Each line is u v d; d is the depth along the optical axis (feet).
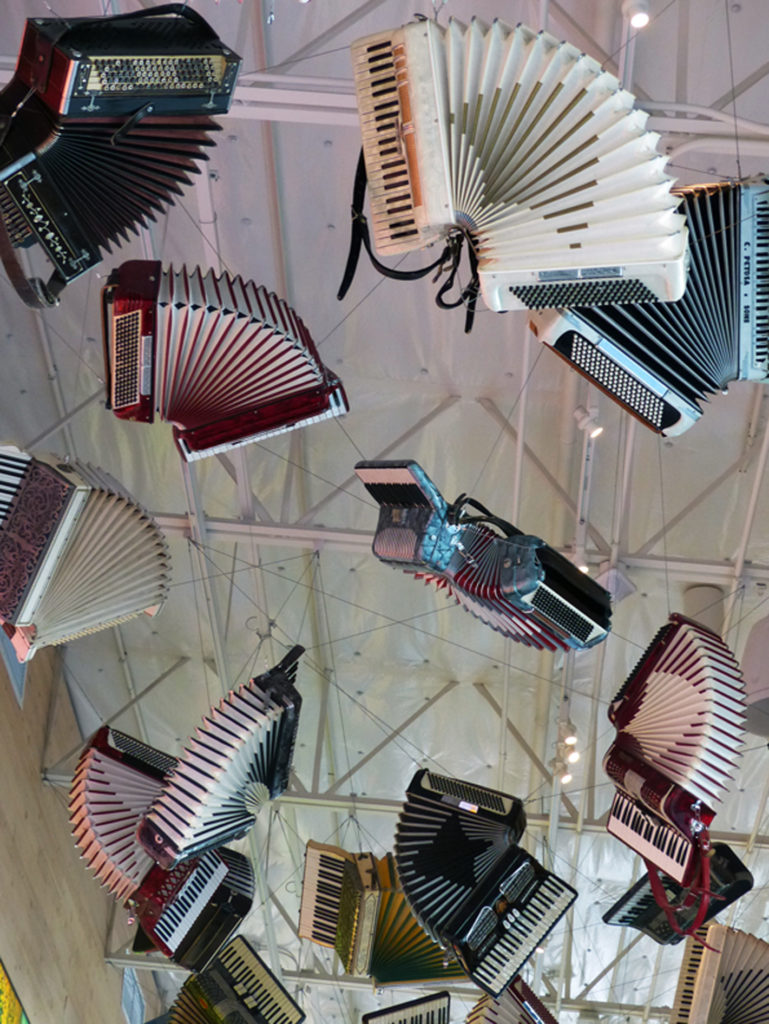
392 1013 32.07
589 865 47.55
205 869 26.68
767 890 47.73
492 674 43.11
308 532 37.96
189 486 37.47
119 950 49.67
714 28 28.37
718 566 37.40
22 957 39.14
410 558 22.38
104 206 18.30
